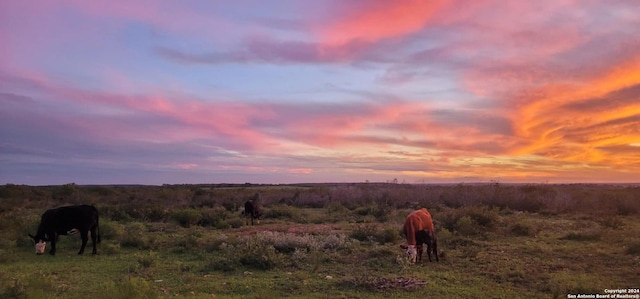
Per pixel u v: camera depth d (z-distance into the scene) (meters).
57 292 9.74
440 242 16.17
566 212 28.84
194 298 9.20
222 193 46.09
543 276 11.10
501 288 10.20
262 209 30.52
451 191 37.78
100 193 48.62
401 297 9.51
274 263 12.59
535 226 20.16
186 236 18.00
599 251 14.09
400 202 37.38
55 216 14.65
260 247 13.49
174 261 13.76
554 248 14.93
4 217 21.66
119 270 12.42
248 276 11.59
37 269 12.49
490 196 33.59
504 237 17.67
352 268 12.41
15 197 42.28
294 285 10.55
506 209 29.42
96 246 15.86
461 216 20.25
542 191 35.09
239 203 38.84
